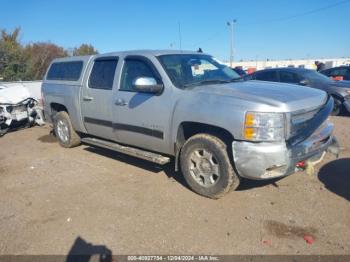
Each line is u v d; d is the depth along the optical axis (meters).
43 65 27.75
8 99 8.58
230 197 4.13
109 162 5.79
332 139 4.31
